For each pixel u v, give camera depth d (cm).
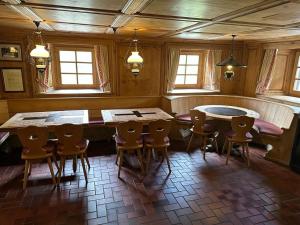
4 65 391
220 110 423
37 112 387
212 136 424
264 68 482
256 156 398
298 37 393
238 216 242
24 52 396
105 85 455
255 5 179
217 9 196
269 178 322
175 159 381
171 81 496
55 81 466
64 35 404
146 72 477
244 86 527
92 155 390
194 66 545
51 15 242
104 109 456
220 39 472
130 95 479
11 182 299
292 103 421
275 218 241
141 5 188
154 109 429
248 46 502
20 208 248
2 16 253
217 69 519
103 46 438
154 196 274
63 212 243
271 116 430
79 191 281
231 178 321
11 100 400
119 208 251
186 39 475
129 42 450
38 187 288
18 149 403
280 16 220
